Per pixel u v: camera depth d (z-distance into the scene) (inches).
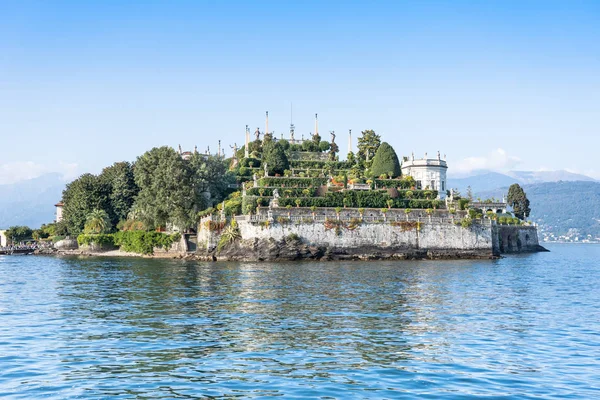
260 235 5467.5
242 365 1614.2
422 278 3809.1
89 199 7504.9
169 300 2770.7
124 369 1569.9
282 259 5433.1
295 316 2338.8
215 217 5674.2
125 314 2381.9
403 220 5733.3
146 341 1888.5
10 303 2691.9
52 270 4594.0
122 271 4389.8
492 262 5541.3
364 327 2128.4
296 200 5861.2
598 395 1386.6
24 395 1365.7
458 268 4677.7
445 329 2112.5
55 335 1974.7
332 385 1437.0
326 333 2018.9
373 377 1505.9
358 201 6058.1
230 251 5531.5
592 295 3137.3
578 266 5516.7
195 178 6254.9
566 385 1457.9
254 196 5885.8
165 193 6063.0
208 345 1838.1
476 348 1825.8
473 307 2625.5
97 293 3041.3
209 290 3147.1
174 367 1592.0
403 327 2138.3
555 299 2955.2
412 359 1688.0
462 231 5866.1
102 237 7012.8
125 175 7529.5
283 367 1595.7
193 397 1354.6
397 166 7490.2
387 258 5649.6
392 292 3080.7
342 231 5590.6
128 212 7421.3
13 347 1803.6
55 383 1450.5
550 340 1952.5
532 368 1605.6
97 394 1374.3
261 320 2250.2
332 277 3838.6
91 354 1722.4
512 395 1379.2
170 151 6368.1
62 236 7755.9
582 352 1790.1
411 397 1352.1
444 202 6314.0
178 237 6156.5
